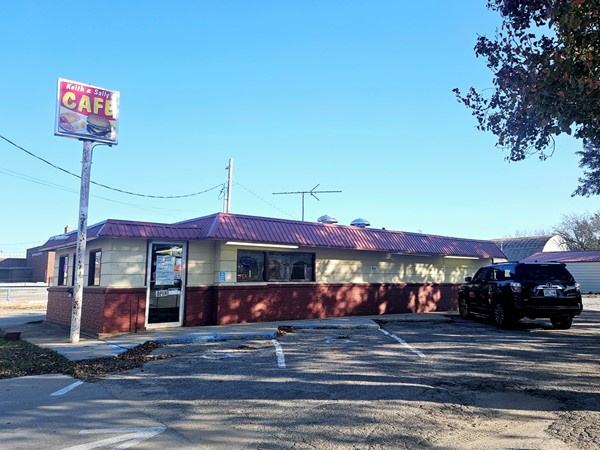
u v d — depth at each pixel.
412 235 20.12
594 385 7.35
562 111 6.42
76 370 8.49
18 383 7.70
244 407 6.32
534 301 13.27
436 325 15.04
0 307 27.17
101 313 12.83
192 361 9.36
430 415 5.96
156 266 13.80
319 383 7.52
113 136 12.49
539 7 6.81
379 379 7.77
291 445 4.99
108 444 5.02
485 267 16.05
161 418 5.89
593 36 6.24
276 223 15.92
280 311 15.93
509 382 7.56
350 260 18.23
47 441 5.11
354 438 5.18
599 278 35.38
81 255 11.95
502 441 5.09
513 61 7.09
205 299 14.67
